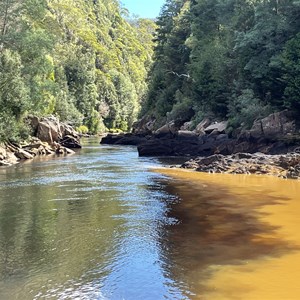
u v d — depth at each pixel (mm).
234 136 38719
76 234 10602
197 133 43719
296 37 34875
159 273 7762
